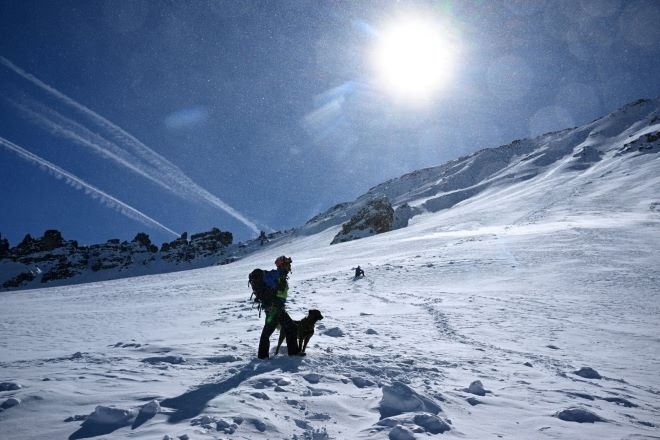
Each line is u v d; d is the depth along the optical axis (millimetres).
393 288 22609
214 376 4969
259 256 140625
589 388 5438
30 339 10516
